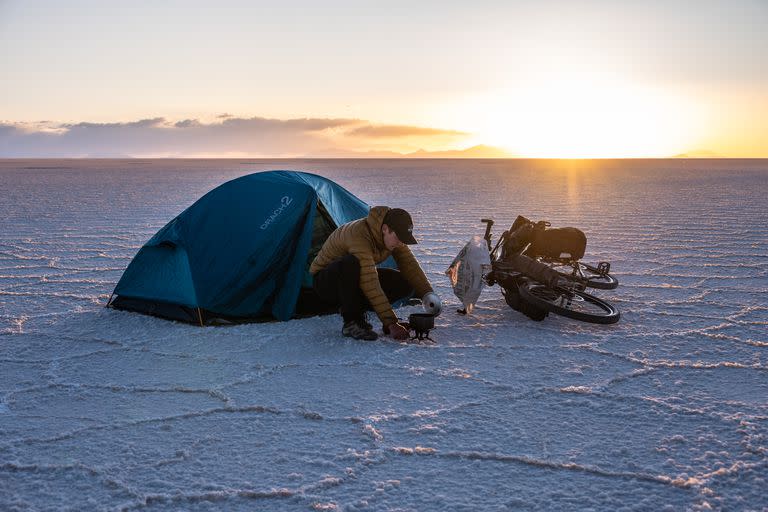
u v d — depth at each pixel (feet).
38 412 12.60
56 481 9.97
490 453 10.73
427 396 13.28
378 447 11.01
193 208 20.80
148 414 12.48
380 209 17.03
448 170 248.32
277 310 19.16
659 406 12.72
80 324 19.01
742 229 44.19
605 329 18.28
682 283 25.18
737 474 10.01
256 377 14.46
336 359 15.62
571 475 10.06
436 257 31.94
